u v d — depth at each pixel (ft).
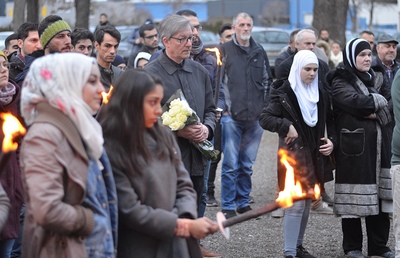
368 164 25.36
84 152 13.93
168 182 15.66
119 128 15.29
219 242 28.63
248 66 33.83
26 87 14.10
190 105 22.80
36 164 13.53
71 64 13.91
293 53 34.01
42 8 93.40
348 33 107.96
